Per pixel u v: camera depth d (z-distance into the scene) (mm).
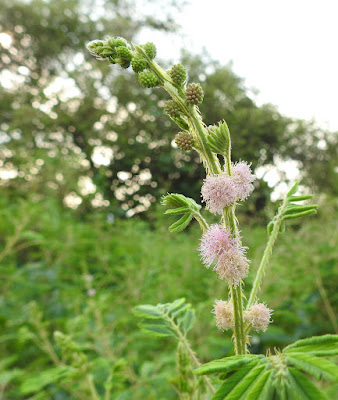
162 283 5105
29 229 6848
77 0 21672
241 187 1057
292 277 4965
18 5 20234
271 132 21094
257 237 6418
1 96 19047
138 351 3848
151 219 10312
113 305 4555
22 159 10719
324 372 714
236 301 1032
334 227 5965
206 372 825
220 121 1056
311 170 20656
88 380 2102
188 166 17578
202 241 1082
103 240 7625
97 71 21375
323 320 4508
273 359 821
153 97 20391
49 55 21875
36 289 5062
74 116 20016
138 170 18906
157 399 2850
